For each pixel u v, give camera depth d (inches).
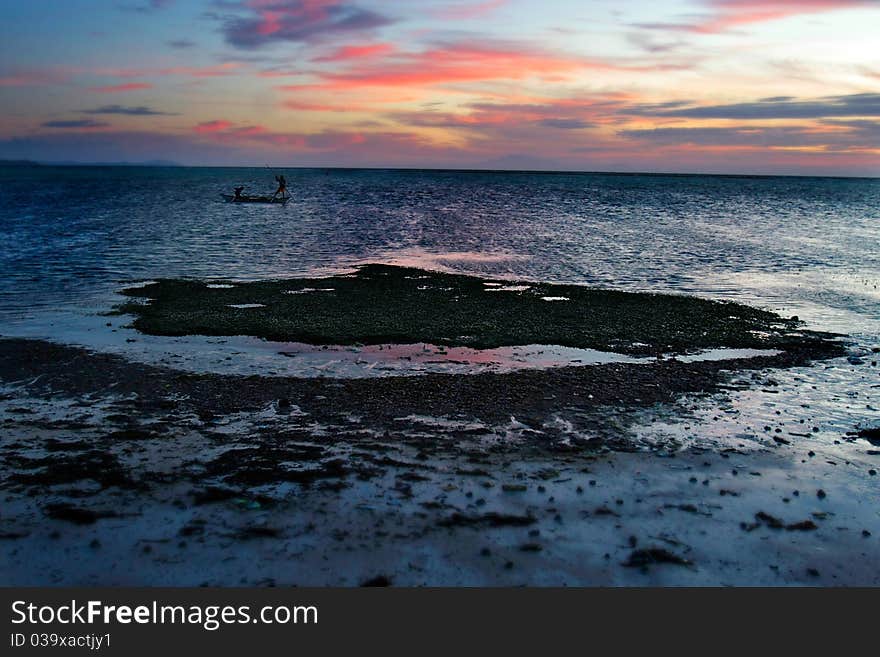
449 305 799.7
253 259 1229.7
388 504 314.5
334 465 355.3
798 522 304.2
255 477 340.2
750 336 674.2
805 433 416.5
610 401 470.6
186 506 310.0
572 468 358.3
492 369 544.7
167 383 493.0
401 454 372.5
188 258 1226.0
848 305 872.9
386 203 2962.6
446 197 3590.1
